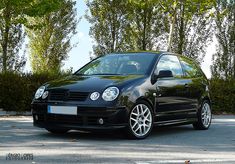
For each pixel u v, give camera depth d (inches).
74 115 315.9
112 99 314.0
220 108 708.7
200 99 408.5
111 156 261.4
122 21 1090.7
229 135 382.3
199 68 429.4
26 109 578.6
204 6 839.7
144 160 252.7
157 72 355.9
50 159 247.1
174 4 826.8
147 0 850.8
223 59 1200.2
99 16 1095.6
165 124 359.3
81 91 319.9
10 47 1004.6
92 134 353.7
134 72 352.5
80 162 241.1
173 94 366.9
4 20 852.0
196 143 327.9
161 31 1093.8
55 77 602.5
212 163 254.1
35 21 1189.1
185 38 1083.3
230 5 1185.4
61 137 334.3
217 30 1198.9
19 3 783.1
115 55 380.8
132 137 328.8
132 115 328.8
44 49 1188.5
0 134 347.6
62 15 1178.0
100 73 360.8
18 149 277.4
